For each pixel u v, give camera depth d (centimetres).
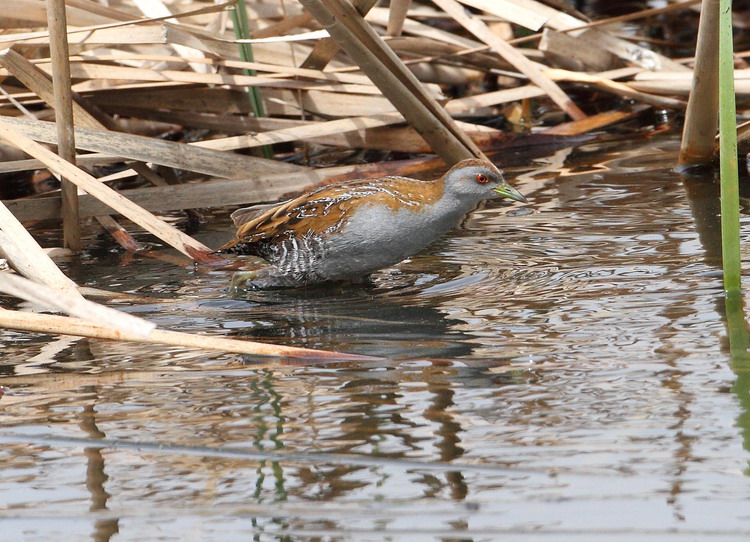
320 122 1348
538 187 1259
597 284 909
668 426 625
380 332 832
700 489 554
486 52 1525
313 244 977
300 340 823
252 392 718
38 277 852
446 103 1425
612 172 1295
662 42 1688
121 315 627
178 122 1378
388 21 1444
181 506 572
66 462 627
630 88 1463
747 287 865
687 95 1442
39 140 1118
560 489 563
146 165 1253
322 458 614
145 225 1032
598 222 1099
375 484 582
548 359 746
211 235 1159
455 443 623
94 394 726
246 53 1324
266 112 1414
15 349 828
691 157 1259
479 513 545
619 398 670
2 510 576
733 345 744
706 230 1040
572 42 1492
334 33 1095
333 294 966
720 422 625
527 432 631
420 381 721
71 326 784
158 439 650
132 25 1220
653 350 747
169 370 770
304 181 1264
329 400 696
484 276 969
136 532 547
